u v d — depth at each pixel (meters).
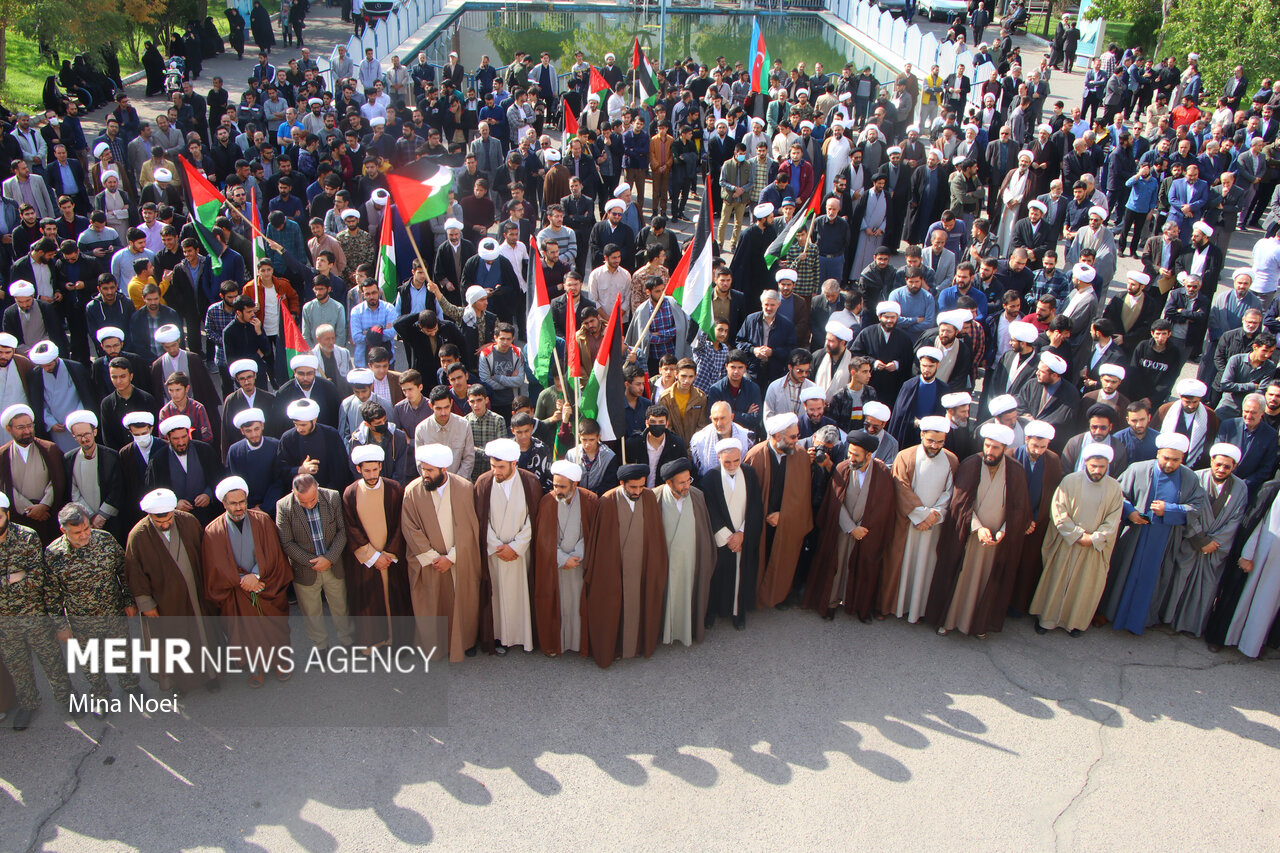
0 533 6.80
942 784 6.87
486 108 20.17
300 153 16.39
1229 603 8.20
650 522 7.75
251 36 35.47
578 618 8.02
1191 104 20.73
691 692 7.73
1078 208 13.90
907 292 11.20
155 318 10.85
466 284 12.09
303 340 9.73
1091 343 11.13
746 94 22.78
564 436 9.21
